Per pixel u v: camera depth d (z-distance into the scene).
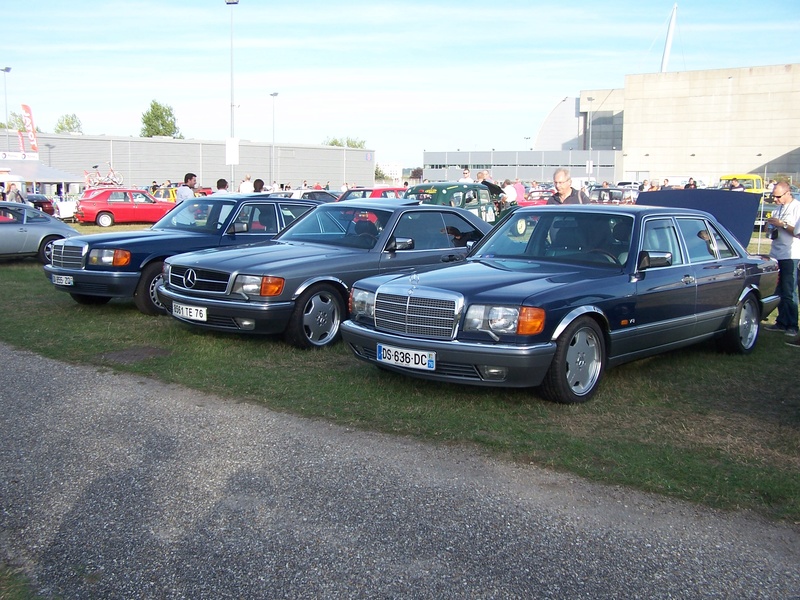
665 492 3.99
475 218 8.74
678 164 70.75
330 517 3.71
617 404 5.59
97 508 3.81
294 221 8.81
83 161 45.97
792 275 8.46
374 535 3.54
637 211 6.45
